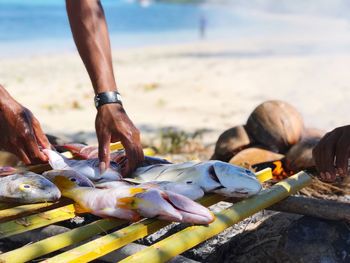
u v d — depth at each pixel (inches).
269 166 87.1
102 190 63.4
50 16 835.4
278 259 64.6
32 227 60.4
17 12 927.0
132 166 69.7
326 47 423.5
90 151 78.0
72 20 74.3
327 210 65.3
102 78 71.8
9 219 61.2
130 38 578.6
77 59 369.4
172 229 70.5
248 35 605.9
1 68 320.8
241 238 69.4
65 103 202.8
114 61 344.5
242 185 64.5
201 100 203.6
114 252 64.6
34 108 193.9
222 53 387.2
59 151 79.7
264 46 445.7
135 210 60.4
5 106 68.8
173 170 68.1
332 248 63.2
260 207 64.8
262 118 89.8
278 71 272.7
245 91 221.1
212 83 243.3
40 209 63.2
